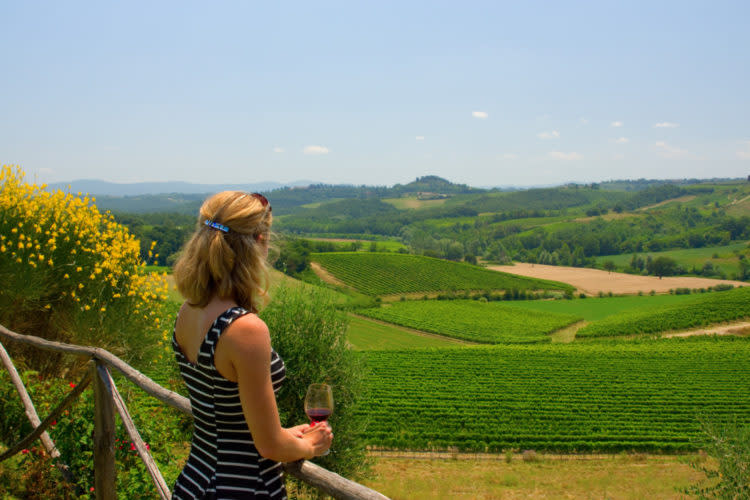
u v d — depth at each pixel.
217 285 1.70
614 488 22.17
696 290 119.31
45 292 7.71
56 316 7.89
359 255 121.50
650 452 29.14
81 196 8.66
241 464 1.69
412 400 38.00
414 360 52.00
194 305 1.71
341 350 13.01
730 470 10.80
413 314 86.81
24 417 5.00
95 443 3.24
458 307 95.81
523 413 35.50
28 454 4.45
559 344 66.31
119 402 3.11
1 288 7.13
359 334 69.50
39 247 7.48
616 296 115.44
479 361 52.16
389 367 48.84
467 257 162.00
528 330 79.56
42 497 4.15
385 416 33.16
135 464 4.62
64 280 7.91
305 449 1.74
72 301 8.03
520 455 28.20
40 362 7.77
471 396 39.34
